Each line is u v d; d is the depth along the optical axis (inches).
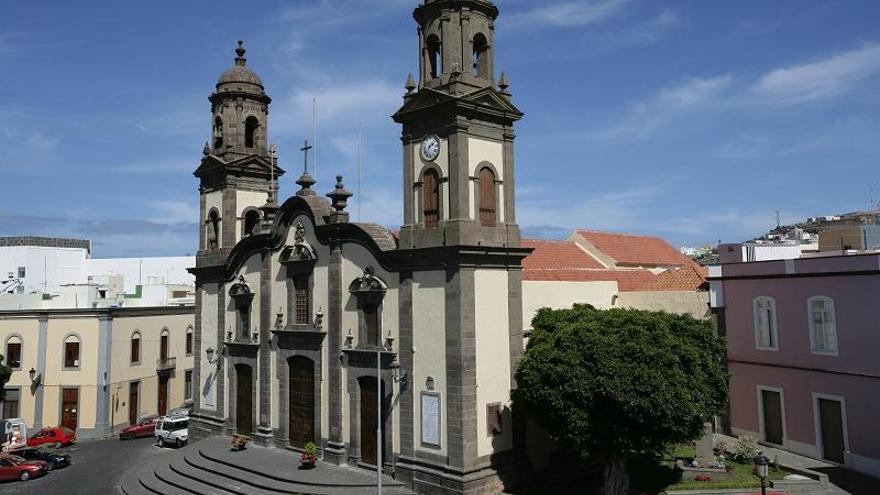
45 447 1721.2
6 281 2893.7
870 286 1181.7
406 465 1147.3
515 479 1129.4
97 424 1982.0
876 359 1168.2
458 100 1103.0
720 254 1562.5
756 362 1379.2
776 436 1346.0
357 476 1187.9
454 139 1120.2
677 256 2102.6
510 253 1160.8
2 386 1808.6
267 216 1525.6
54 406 1996.8
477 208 1136.2
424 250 1131.9
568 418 957.8
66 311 2020.2
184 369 2365.9
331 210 1363.2
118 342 2059.5
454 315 1091.3
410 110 1176.2
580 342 989.2
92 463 1578.5
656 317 1047.6
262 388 1482.5
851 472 1176.8
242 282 1561.3
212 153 1691.7
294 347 1405.0
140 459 1577.3
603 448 975.0
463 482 1053.8
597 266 1771.7
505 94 1195.3
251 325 1534.2
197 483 1259.2
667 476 1148.5
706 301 1469.0
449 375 1093.8
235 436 1449.3
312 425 1359.5
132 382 2116.1
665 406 908.0
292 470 1238.3
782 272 1331.2
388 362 1198.3
